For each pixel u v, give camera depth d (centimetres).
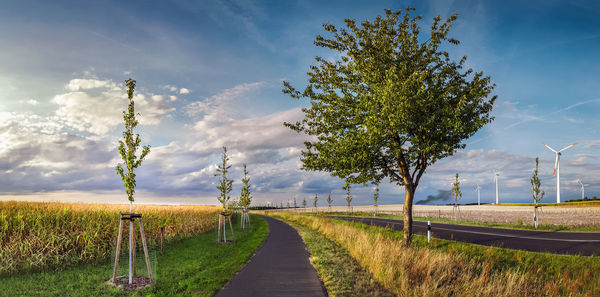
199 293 797
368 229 2611
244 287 848
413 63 1430
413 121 1338
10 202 1891
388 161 1573
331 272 1020
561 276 1112
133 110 1052
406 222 1506
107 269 1162
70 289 896
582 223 2845
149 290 883
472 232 2259
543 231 2284
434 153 1373
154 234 1772
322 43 1572
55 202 2033
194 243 1898
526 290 891
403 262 1002
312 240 1953
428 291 782
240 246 1764
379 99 1314
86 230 1318
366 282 903
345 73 1586
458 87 1433
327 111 1518
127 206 2216
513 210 6075
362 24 1521
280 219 5091
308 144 1614
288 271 1052
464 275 938
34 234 1227
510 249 1480
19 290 874
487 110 1453
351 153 1425
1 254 1080
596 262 1169
